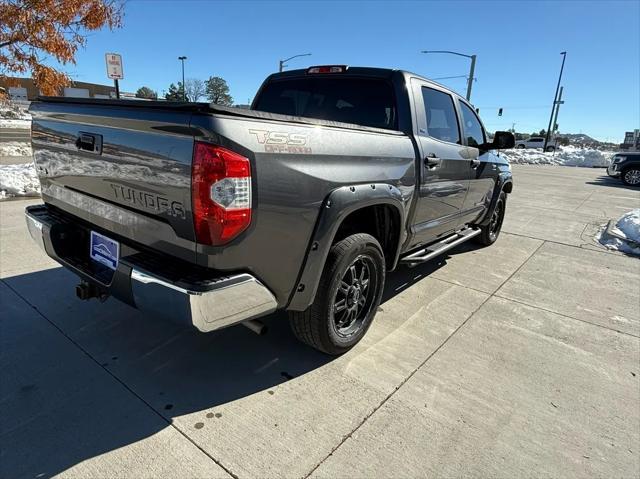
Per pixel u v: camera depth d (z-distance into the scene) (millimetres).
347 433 2295
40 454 2055
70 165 2641
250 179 2004
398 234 3285
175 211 2037
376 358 3031
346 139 2609
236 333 3258
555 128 45906
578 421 2502
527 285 4684
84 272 2584
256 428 2297
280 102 4195
